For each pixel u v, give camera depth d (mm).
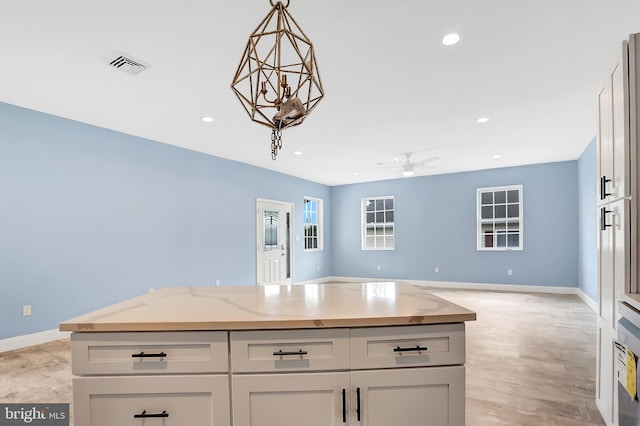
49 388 2600
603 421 2105
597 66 2756
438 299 1691
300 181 7953
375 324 1335
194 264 5379
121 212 4438
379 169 7020
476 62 2689
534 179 6727
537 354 3291
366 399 1338
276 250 7152
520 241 6855
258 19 2129
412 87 3131
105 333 1325
